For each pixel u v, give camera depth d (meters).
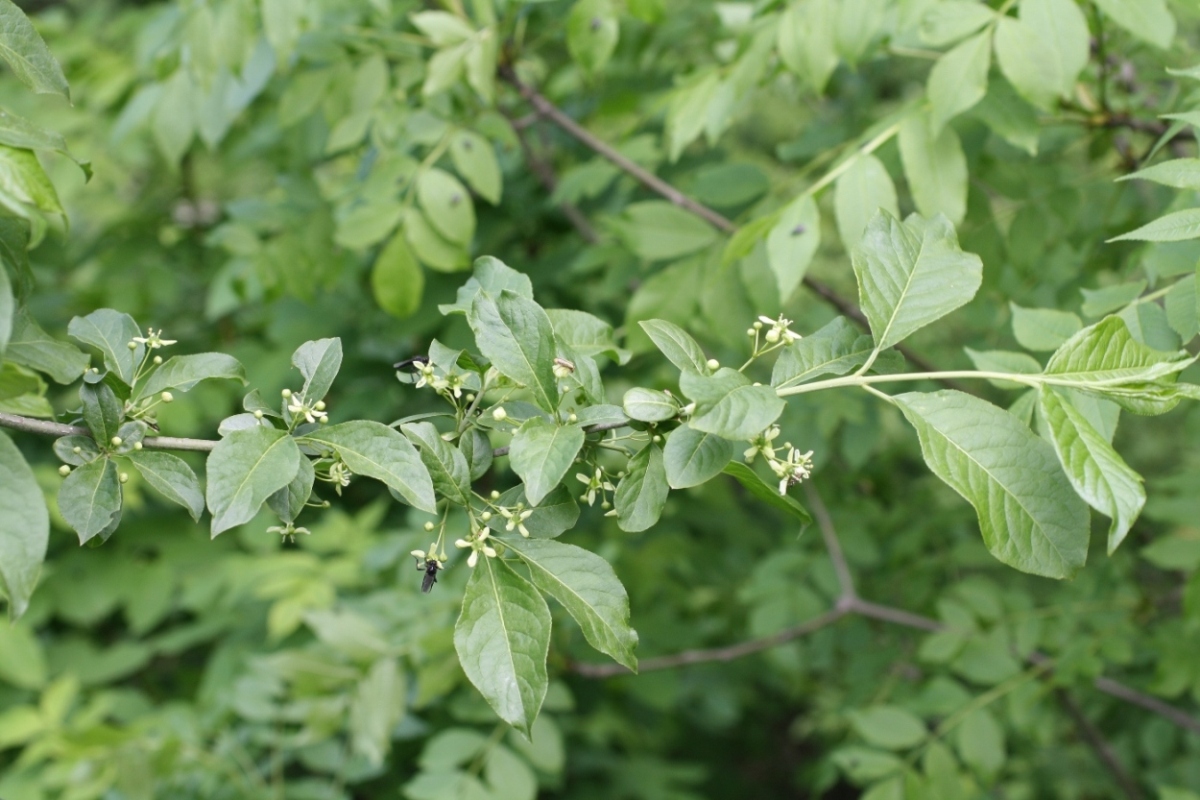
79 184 4.24
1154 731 3.59
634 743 4.29
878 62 3.79
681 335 1.29
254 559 3.67
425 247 2.69
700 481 1.18
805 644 4.32
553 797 4.08
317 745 3.27
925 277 1.32
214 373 1.38
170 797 3.19
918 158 2.10
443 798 2.78
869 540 3.86
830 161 3.17
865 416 3.29
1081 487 1.12
